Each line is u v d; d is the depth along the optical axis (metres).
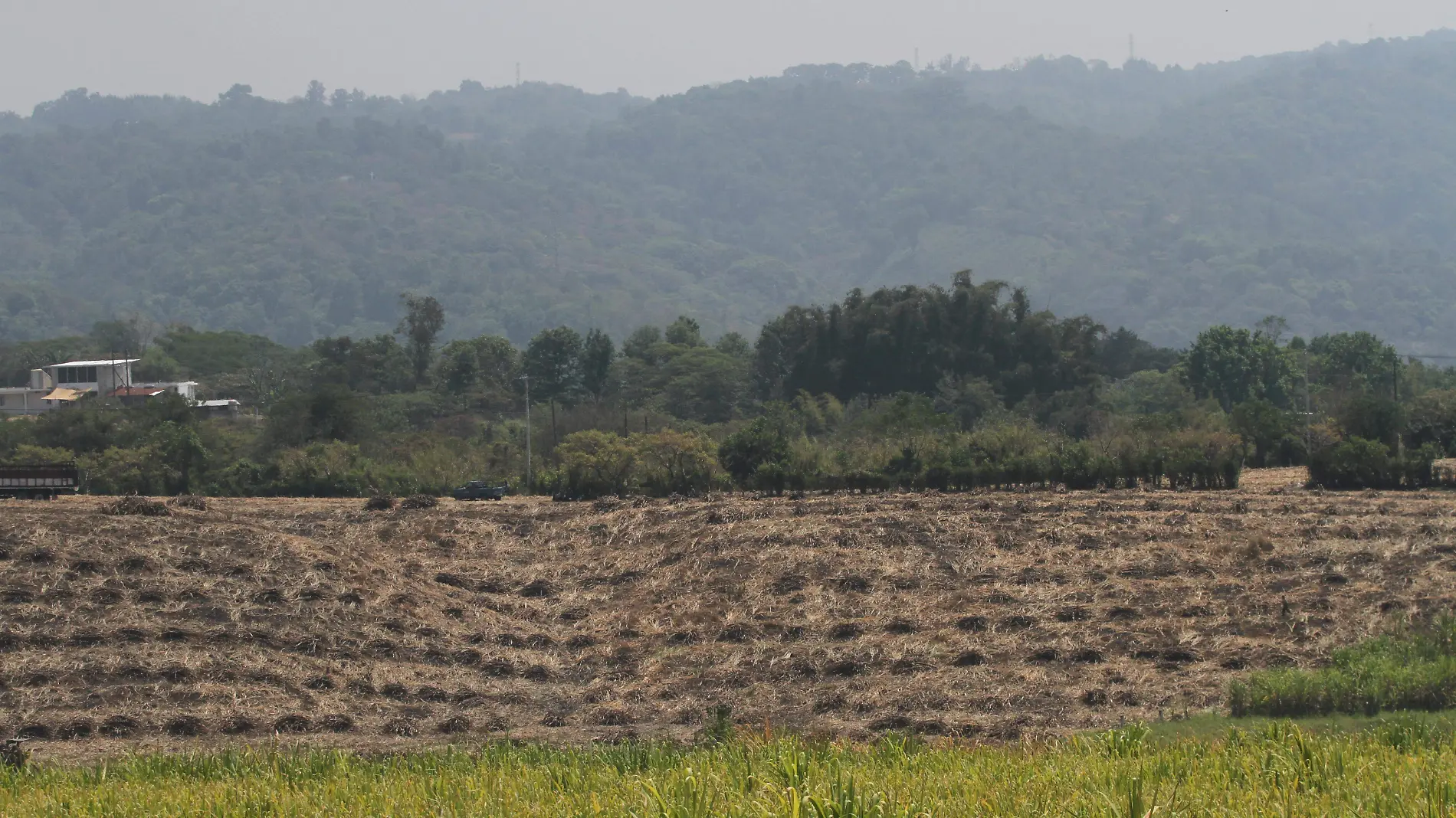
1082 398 177.00
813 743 40.00
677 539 83.00
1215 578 69.88
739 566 75.50
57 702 51.56
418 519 90.38
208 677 55.31
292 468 122.25
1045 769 32.88
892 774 32.56
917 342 192.38
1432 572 67.56
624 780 33.56
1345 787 30.02
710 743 42.47
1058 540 78.31
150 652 56.88
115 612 60.94
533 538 86.88
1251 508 85.56
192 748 47.81
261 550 71.19
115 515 75.69
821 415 167.88
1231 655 57.09
